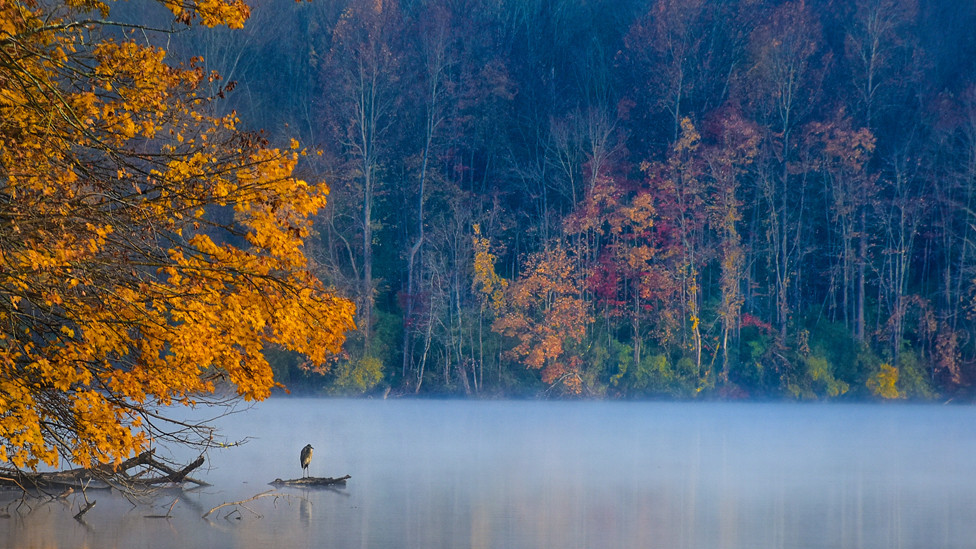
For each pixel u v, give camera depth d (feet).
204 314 41.14
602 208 288.92
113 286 41.42
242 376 42.39
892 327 274.98
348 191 291.58
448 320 277.03
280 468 109.29
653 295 279.49
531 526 75.20
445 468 113.80
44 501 81.15
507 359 274.98
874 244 284.00
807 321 284.82
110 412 41.24
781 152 296.51
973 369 269.85
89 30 41.29
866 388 265.75
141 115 42.73
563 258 276.82
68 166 39.96
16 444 39.70
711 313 278.67
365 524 74.69
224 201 41.83
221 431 154.51
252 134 43.09
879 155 299.58
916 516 81.76
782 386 268.41
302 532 70.95
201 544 65.92
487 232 294.87
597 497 90.94
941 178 291.58
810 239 298.15
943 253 288.71
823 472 114.01
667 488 98.02
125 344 41.22
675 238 281.54
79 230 39.60
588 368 271.90
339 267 284.20
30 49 39.22
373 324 278.67
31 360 40.88
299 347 42.86
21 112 39.70
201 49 282.15
